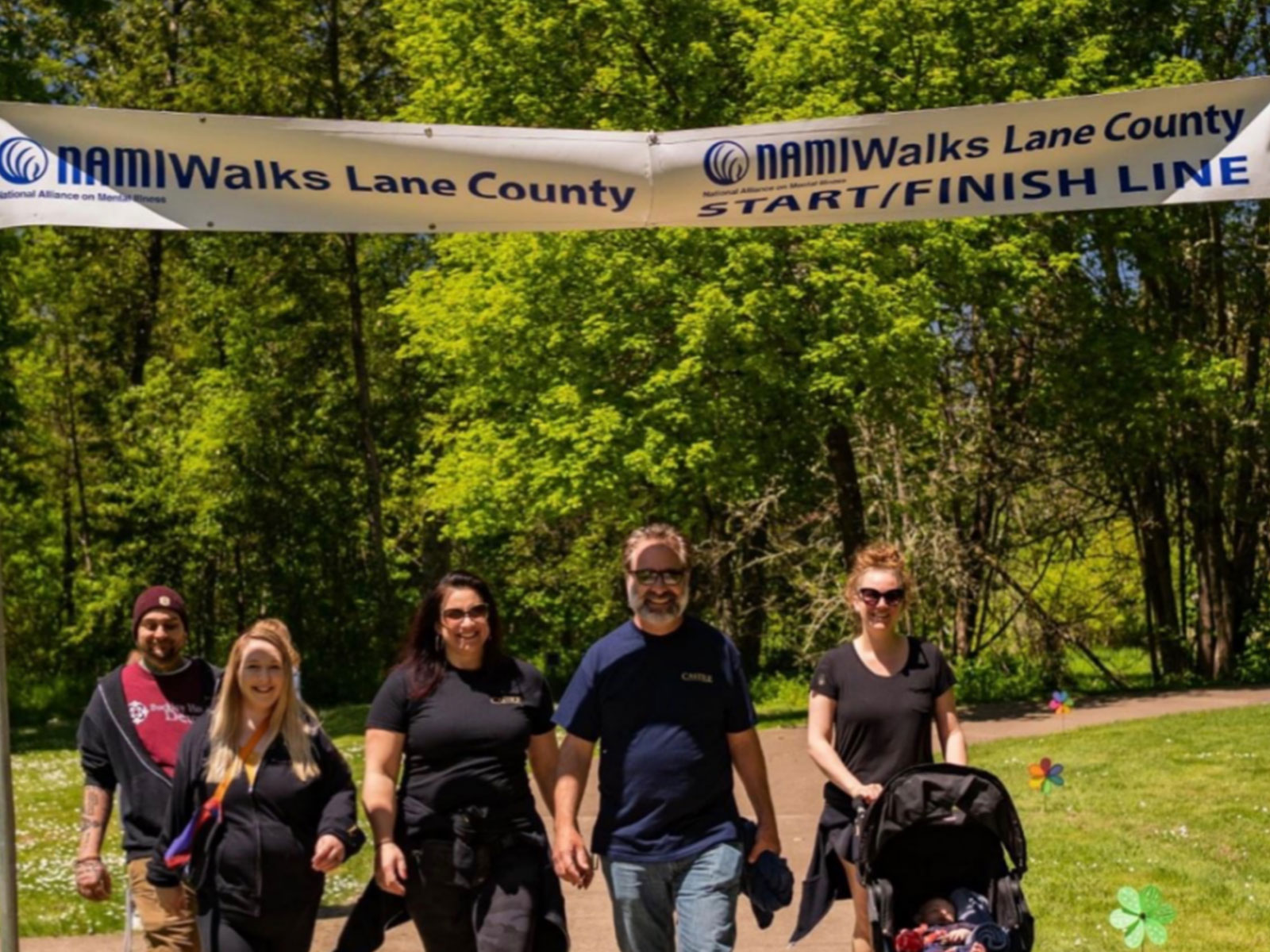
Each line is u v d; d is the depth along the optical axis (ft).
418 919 23.18
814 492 105.70
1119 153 28.58
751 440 90.02
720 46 92.58
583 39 94.32
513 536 140.26
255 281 143.02
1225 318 107.76
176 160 27.14
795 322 83.46
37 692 134.41
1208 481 110.93
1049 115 28.43
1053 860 40.73
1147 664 138.92
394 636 138.31
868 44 84.02
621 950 23.57
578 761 23.47
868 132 28.55
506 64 94.27
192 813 22.50
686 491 95.96
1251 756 56.85
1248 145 28.43
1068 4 86.07
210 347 151.53
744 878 23.54
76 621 145.79
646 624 23.38
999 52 88.12
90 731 25.44
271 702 22.56
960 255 81.82
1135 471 109.60
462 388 100.32
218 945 22.09
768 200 28.76
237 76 136.87
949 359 98.78
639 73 92.12
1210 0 97.76
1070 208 28.76
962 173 28.71
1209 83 28.27
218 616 150.61
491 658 23.56
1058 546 120.88
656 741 23.07
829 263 83.87
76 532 153.89
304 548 147.84
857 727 26.40
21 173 26.73
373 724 23.29
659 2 91.45
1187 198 28.50
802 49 81.97
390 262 145.69
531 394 91.71
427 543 145.18
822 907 27.07
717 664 23.47
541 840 23.41
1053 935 32.76
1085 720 76.74
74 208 26.84
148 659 25.54
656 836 22.98
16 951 24.47
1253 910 34.99
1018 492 110.42
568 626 144.56
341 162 27.63
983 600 113.80
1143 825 45.44
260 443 142.51
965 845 24.26
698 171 28.53
